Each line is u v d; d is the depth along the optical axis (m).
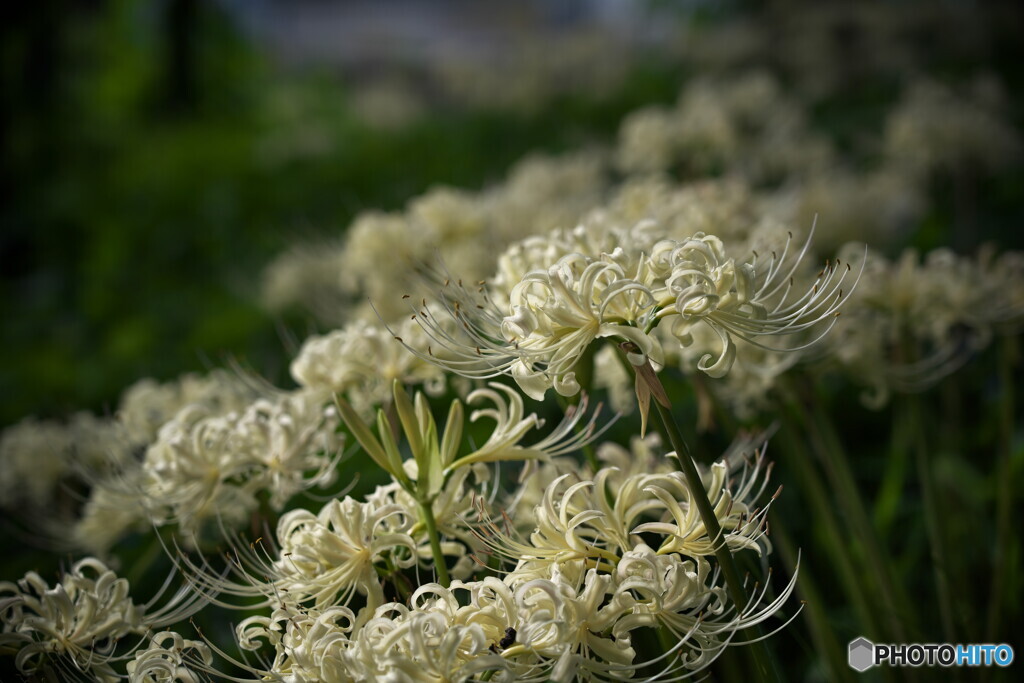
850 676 0.93
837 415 1.30
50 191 3.35
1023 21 3.31
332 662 0.72
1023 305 1.03
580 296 0.74
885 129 2.49
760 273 0.87
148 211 3.18
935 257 1.04
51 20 3.73
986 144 1.81
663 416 0.74
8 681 0.86
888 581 0.97
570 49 3.92
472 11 5.14
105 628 0.81
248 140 4.02
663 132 1.62
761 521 0.77
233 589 0.83
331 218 2.86
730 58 3.52
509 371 0.79
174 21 4.62
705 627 0.74
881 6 3.47
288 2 5.83
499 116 3.73
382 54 5.11
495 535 0.78
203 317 2.35
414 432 0.77
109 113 4.30
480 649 0.69
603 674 0.71
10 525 1.21
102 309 2.56
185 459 0.86
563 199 1.65
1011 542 1.00
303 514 0.79
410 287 1.12
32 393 2.02
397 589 0.79
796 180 1.78
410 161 3.39
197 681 0.77
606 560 0.75
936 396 1.38
